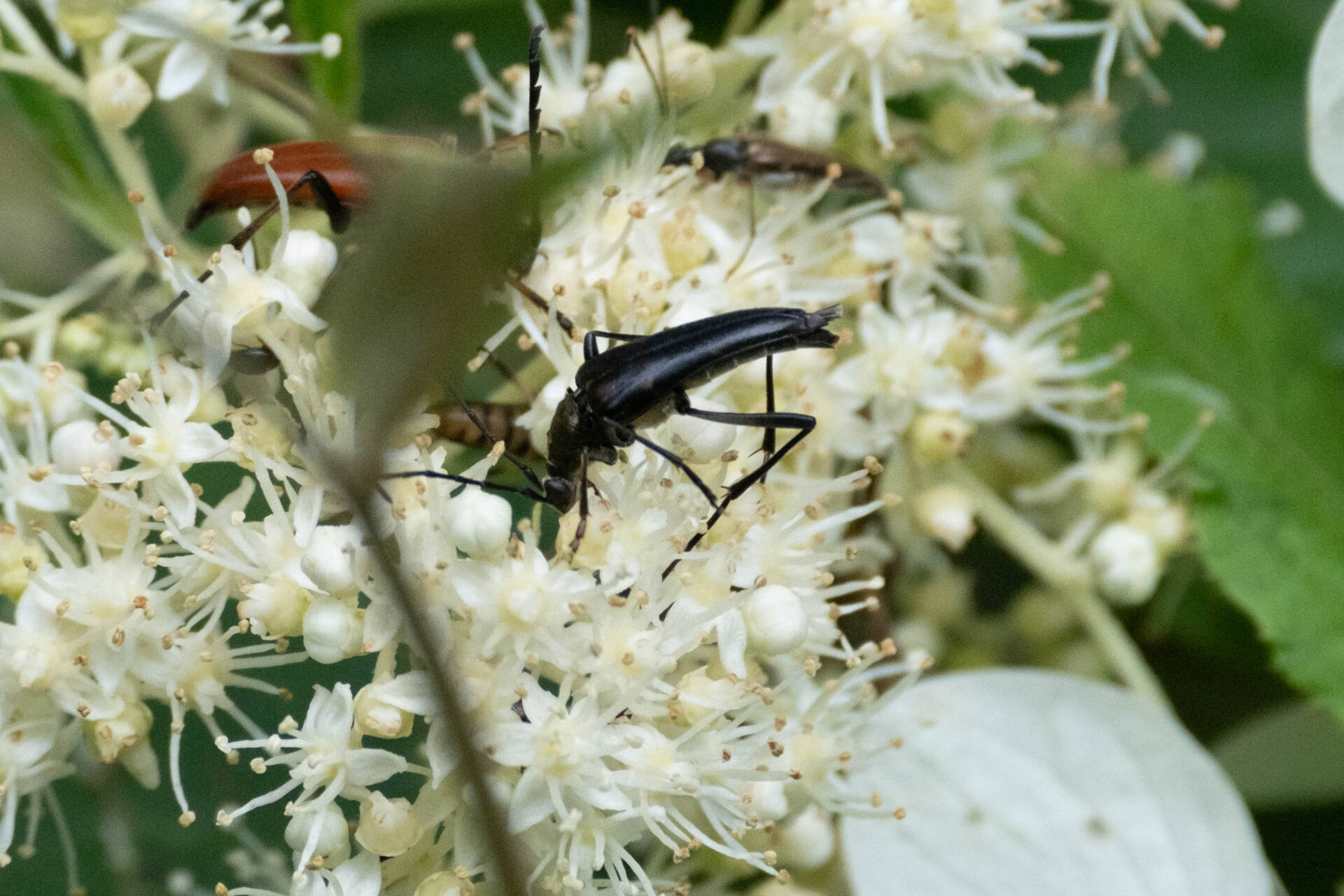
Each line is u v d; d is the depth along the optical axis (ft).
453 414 0.63
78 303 0.64
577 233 0.64
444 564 0.61
